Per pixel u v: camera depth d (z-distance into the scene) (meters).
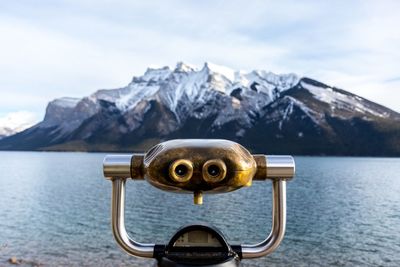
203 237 1.78
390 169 122.25
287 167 1.73
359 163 163.50
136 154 1.77
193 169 1.48
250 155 1.64
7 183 69.50
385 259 24.06
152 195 59.78
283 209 1.78
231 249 1.78
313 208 46.12
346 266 22.33
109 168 1.74
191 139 1.63
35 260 21.03
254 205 46.28
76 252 22.92
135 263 20.36
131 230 32.12
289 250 25.80
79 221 35.06
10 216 37.22
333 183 75.50
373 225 35.72
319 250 26.03
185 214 40.41
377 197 55.00
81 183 71.00
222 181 1.49
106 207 43.94
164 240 28.05
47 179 78.88
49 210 41.28
